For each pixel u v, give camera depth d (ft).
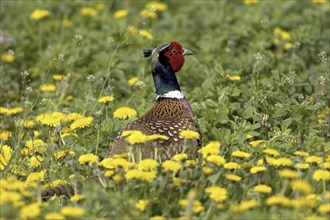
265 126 40.16
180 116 37.91
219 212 30.81
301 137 39.09
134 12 63.57
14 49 56.54
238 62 47.91
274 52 52.90
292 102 42.14
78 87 48.78
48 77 52.19
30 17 59.77
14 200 29.68
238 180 31.58
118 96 46.98
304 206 29.66
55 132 39.01
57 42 57.21
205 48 53.88
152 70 39.24
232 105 41.55
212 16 60.70
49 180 35.60
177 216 30.83
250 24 56.18
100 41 55.52
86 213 29.32
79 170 34.94
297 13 59.52
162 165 31.78
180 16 61.36
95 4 63.05
